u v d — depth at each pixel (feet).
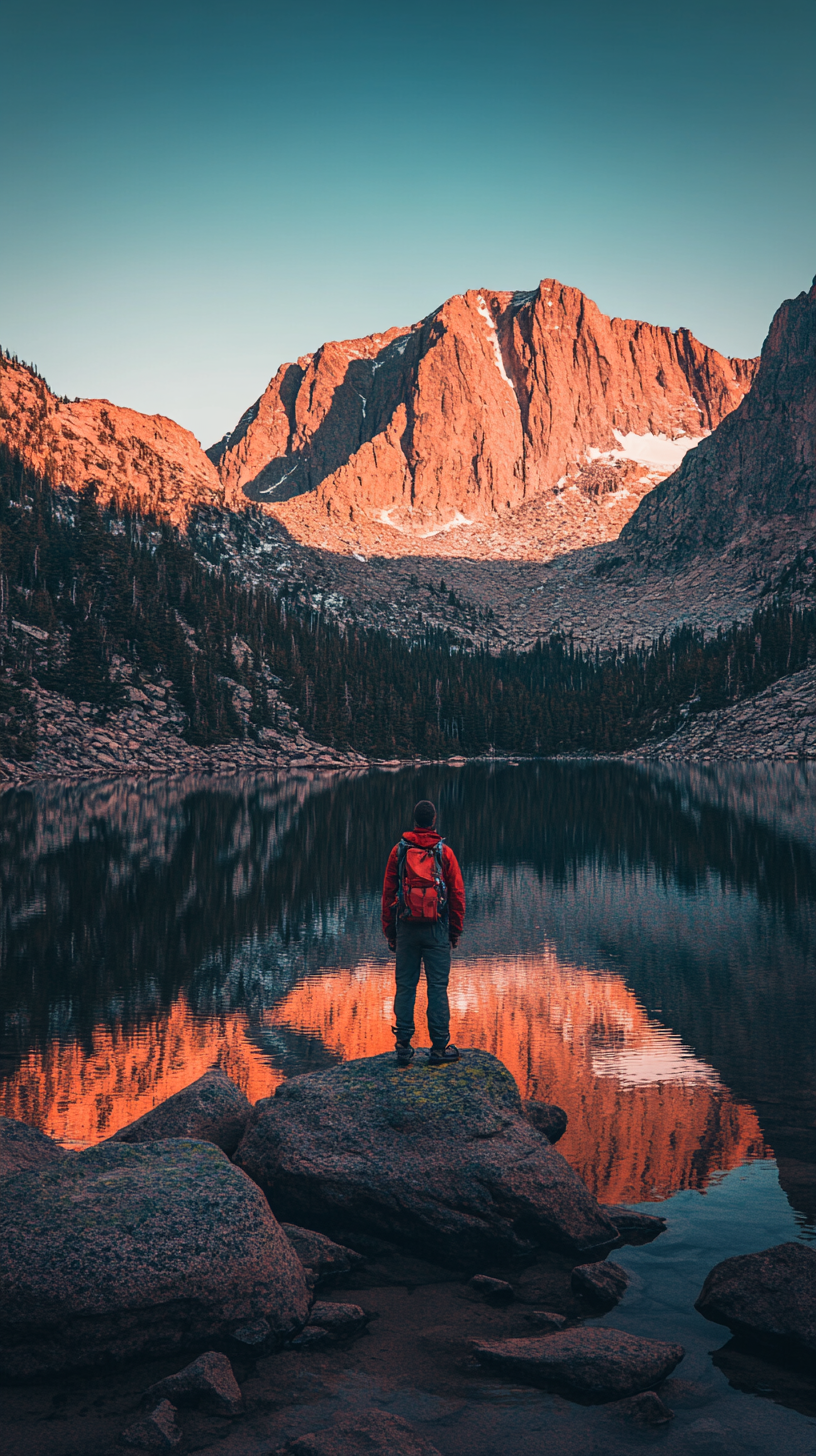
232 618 563.89
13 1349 22.56
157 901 97.66
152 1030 52.42
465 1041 49.62
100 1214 24.40
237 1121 34.27
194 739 447.83
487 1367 22.48
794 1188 31.83
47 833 165.37
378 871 120.37
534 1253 28.71
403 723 592.19
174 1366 22.97
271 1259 24.71
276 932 82.48
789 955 70.13
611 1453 19.10
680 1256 27.63
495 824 183.42
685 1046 48.26
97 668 437.58
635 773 402.72
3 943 77.25
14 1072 44.91
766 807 212.84
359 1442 18.83
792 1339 22.54
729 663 585.22
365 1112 31.89
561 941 76.33
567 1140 36.04
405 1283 27.58
